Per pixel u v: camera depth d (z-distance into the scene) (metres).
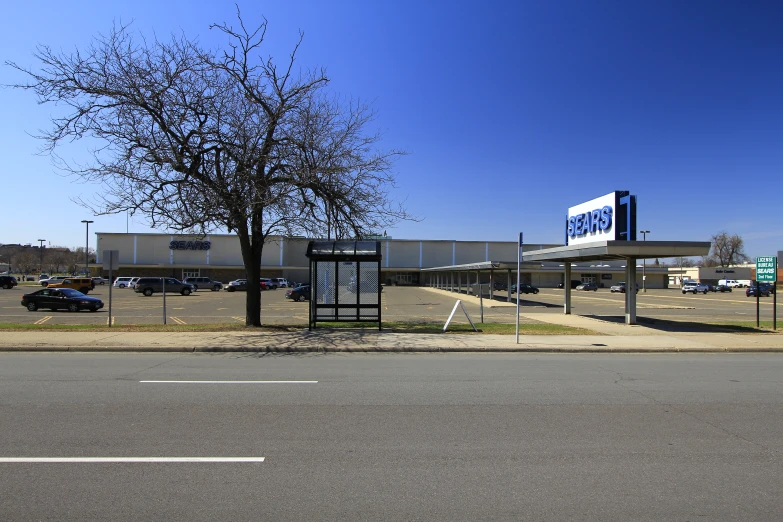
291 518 3.81
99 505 4.00
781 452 5.33
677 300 50.69
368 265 18.05
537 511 3.95
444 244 92.38
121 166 15.08
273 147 16.31
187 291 51.03
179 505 4.00
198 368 10.42
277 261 83.06
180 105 15.10
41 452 5.16
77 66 14.80
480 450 5.34
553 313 28.59
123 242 79.19
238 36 15.88
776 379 9.54
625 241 18.67
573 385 8.79
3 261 140.75
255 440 5.60
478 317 25.12
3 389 8.16
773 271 19.44
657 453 5.28
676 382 9.15
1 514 3.83
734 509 4.00
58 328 17.20
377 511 3.93
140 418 6.43
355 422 6.34
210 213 14.79
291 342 14.30
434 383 8.88
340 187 17.11
